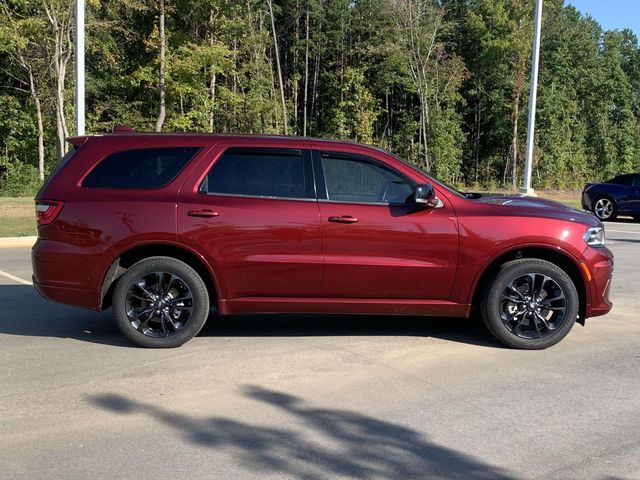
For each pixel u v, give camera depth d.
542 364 5.22
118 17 27.80
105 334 6.01
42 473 3.30
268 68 32.38
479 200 5.84
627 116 48.28
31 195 29.38
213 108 30.02
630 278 9.41
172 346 5.54
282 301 5.55
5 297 7.68
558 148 42.16
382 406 4.27
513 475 3.34
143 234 5.39
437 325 6.46
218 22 28.09
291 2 42.41
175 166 5.56
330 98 44.06
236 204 5.45
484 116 46.28
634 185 19.50
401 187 5.61
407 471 3.37
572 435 3.85
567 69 43.59
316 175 5.55
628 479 3.31
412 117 43.62
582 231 5.61
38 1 23.33
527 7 39.84
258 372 4.93
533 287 5.61
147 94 31.09
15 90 31.58
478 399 4.41
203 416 4.07
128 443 3.67
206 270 5.51
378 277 5.49
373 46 40.12
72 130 29.23
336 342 5.79
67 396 4.39
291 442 3.71
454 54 41.59
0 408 4.16
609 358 5.41
